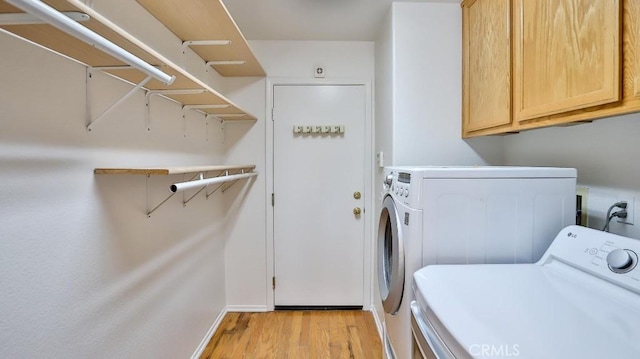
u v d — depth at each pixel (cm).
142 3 133
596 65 90
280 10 197
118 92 115
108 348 110
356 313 245
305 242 250
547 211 112
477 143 187
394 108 186
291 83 244
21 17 62
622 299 75
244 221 248
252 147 245
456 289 83
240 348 198
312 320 234
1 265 74
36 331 83
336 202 249
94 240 103
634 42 79
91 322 102
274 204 248
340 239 250
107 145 109
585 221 128
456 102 187
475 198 110
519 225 111
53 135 88
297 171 247
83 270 98
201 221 197
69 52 87
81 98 98
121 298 117
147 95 134
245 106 244
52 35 76
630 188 110
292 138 246
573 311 70
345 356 189
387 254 154
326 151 247
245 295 249
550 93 110
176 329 163
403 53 185
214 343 204
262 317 239
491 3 150
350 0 185
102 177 107
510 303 75
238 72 233
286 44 243
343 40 242
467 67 177
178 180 163
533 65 120
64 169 91
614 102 85
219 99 157
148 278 135
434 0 182
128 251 121
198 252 192
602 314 69
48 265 86
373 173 246
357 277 251
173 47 163
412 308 92
